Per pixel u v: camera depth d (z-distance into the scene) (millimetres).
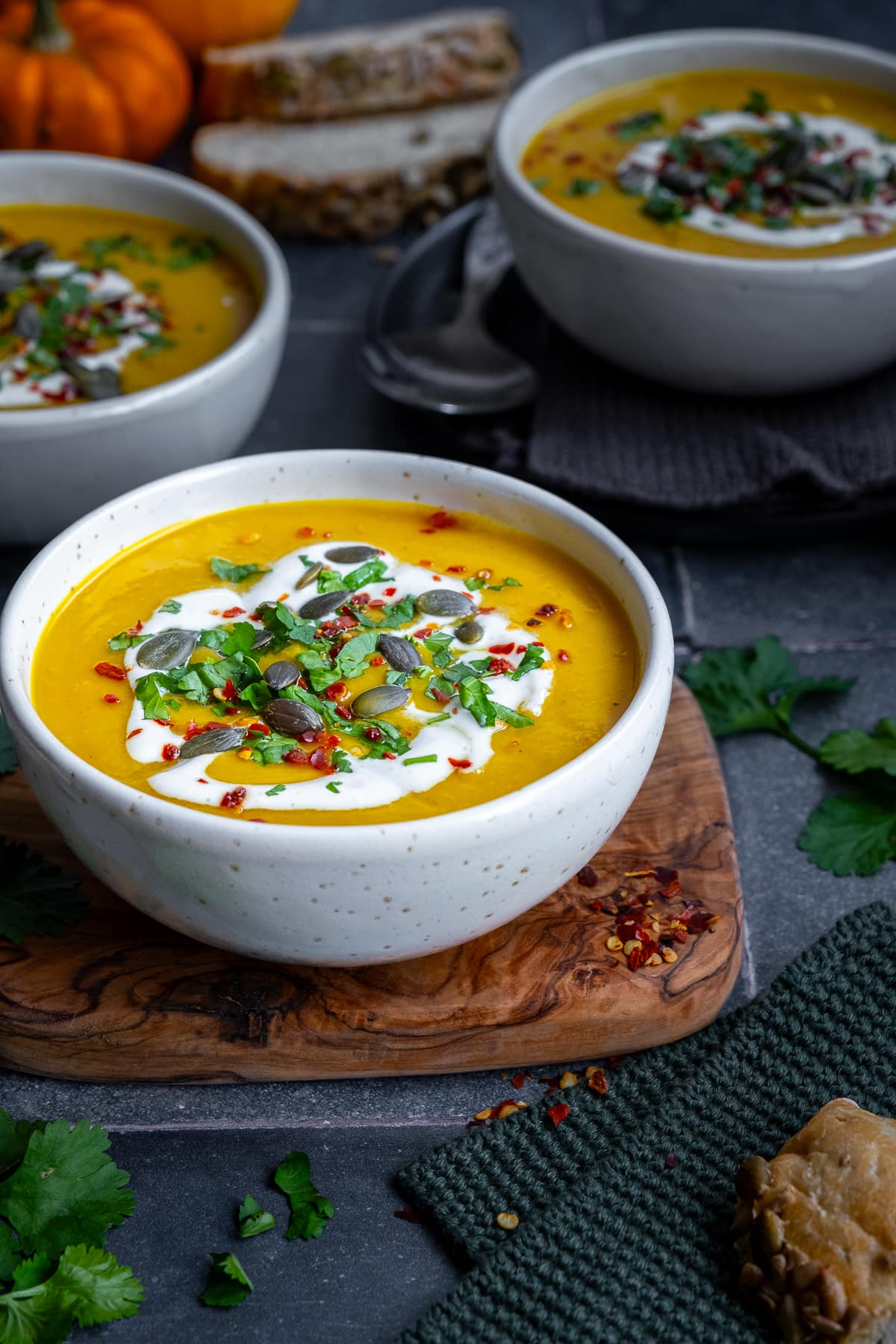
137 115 946
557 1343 521
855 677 715
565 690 580
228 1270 537
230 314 775
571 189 809
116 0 983
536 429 772
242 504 643
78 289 770
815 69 873
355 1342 531
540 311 851
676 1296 530
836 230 777
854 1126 536
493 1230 547
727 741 694
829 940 604
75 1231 541
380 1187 562
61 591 607
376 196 938
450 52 973
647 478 749
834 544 775
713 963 588
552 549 627
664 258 725
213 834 524
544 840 541
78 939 595
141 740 563
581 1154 565
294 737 563
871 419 775
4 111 929
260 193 930
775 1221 522
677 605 742
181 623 601
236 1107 581
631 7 1162
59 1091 584
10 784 640
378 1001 579
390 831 523
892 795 667
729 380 768
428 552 627
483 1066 588
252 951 561
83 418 683
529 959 590
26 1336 521
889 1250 514
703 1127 563
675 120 861
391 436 818
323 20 1157
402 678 579
